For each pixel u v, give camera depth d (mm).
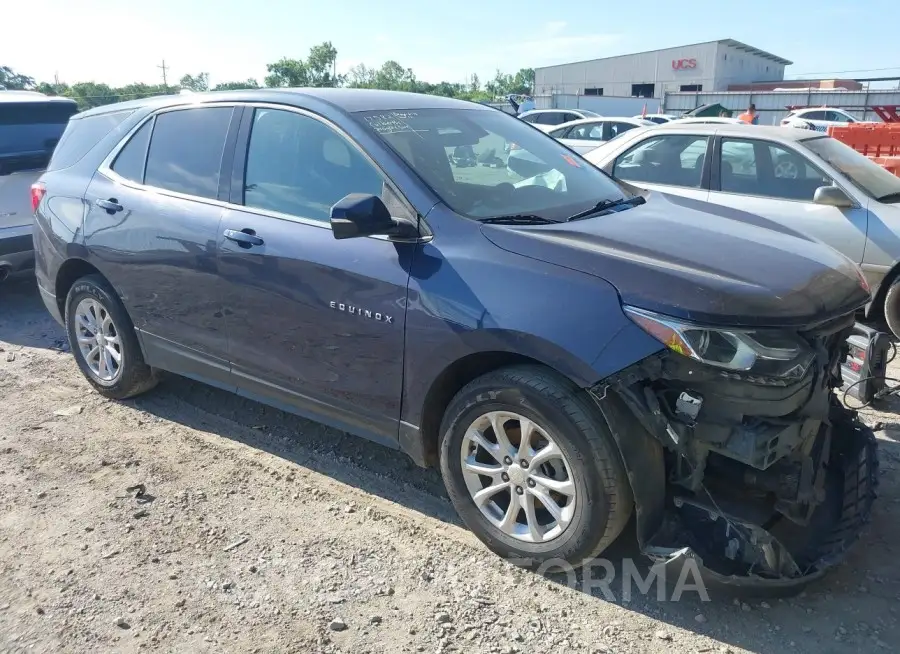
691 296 2682
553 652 2674
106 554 3254
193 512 3582
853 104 33500
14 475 3934
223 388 4176
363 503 3654
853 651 2662
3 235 6770
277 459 4098
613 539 2900
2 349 5926
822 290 2918
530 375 2904
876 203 5820
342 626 2807
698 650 2676
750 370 2615
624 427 2732
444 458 3242
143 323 4410
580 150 13430
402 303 3182
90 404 4824
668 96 37438
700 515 2855
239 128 3975
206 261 3906
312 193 3615
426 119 3846
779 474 2883
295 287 3541
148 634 2779
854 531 2969
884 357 3811
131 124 4570
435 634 2768
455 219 3184
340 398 3551
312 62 72562
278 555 3244
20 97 7289
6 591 3025
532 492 3010
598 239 3074
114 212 4398
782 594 2822
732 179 6453
